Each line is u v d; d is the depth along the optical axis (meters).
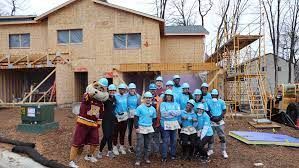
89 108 7.95
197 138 8.91
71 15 21.55
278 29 36.62
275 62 36.47
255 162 8.84
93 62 21.33
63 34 21.70
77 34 21.62
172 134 8.87
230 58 19.75
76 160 8.41
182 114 8.97
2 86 21.17
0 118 15.13
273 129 13.38
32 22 22.06
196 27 24.64
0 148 9.34
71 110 18.09
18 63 20.25
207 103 9.26
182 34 22.50
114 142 9.18
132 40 21.22
